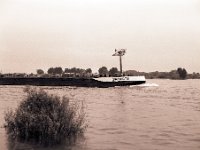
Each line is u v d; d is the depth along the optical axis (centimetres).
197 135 2203
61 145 1825
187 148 1828
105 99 6138
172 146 1877
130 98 6512
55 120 1930
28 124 1952
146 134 2238
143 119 3042
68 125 2012
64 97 2102
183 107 4425
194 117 3212
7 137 1973
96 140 1997
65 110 2031
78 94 7894
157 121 2916
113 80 12469
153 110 3972
